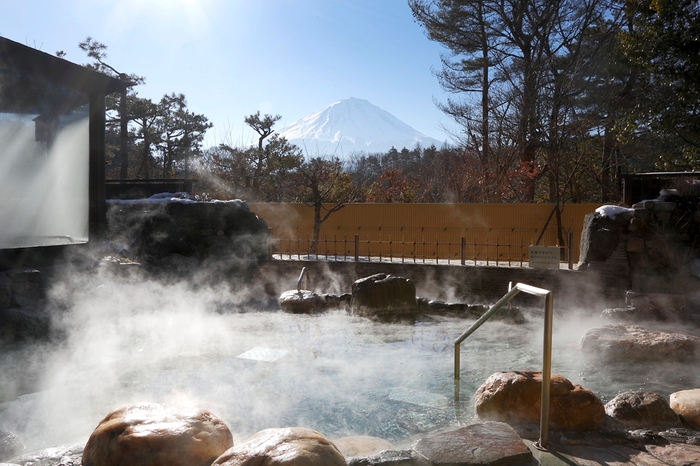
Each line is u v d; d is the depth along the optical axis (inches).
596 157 1021.8
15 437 168.2
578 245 682.2
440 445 144.0
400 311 420.2
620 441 154.6
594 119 924.6
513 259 700.7
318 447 122.3
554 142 903.7
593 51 969.5
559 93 938.7
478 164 1093.8
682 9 620.4
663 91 724.0
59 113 408.5
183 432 138.3
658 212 461.1
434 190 1197.7
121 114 1305.4
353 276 566.3
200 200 622.8
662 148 877.2
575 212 687.7
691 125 666.2
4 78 370.3
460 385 234.5
